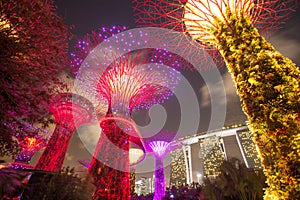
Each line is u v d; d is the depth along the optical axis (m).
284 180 3.17
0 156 3.67
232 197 3.62
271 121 3.40
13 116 3.57
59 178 3.01
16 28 3.74
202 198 3.94
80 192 3.06
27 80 3.65
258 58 3.78
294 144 3.14
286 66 3.61
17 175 2.65
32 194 2.65
